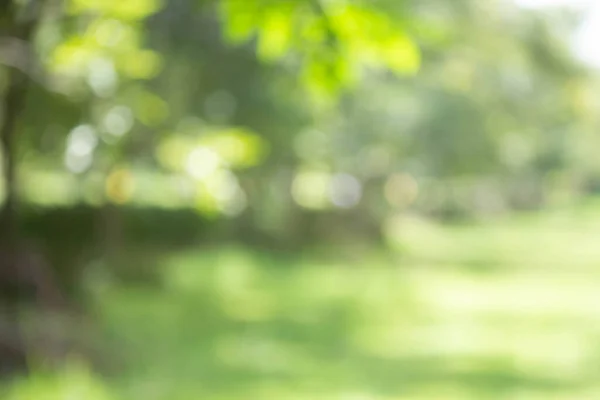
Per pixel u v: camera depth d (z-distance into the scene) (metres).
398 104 24.66
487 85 25.48
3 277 8.25
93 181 12.02
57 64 5.11
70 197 12.97
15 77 7.05
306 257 22.66
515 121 27.55
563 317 13.74
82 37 4.67
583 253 26.58
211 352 10.15
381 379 9.16
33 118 8.91
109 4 4.54
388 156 27.50
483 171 28.20
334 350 10.79
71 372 7.58
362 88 21.17
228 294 15.34
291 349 10.74
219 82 15.58
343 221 27.28
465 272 20.83
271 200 22.78
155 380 8.43
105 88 7.94
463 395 8.55
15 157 8.91
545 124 30.34
